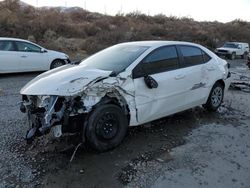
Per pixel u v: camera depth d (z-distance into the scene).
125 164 4.10
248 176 3.87
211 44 32.50
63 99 4.11
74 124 4.27
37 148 4.52
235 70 17.09
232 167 4.09
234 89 9.53
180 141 4.92
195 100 5.91
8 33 20.28
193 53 5.95
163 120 5.93
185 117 6.18
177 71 5.43
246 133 5.41
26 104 4.54
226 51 27.52
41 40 20.84
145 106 4.88
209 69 6.19
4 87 9.12
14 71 11.48
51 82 4.30
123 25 30.84
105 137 4.40
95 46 20.69
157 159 4.27
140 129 5.39
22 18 23.14
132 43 5.69
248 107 7.27
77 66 5.12
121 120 4.58
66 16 31.38
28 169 3.92
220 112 6.70
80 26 26.84
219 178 3.80
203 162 4.21
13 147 4.54
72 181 3.66
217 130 5.50
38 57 12.00
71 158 4.20
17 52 11.45
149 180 3.72
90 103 4.23
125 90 4.55
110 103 4.52
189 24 42.72
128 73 4.65
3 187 3.51
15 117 5.95
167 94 5.20
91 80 4.21
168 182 3.68
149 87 4.84
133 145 4.71
